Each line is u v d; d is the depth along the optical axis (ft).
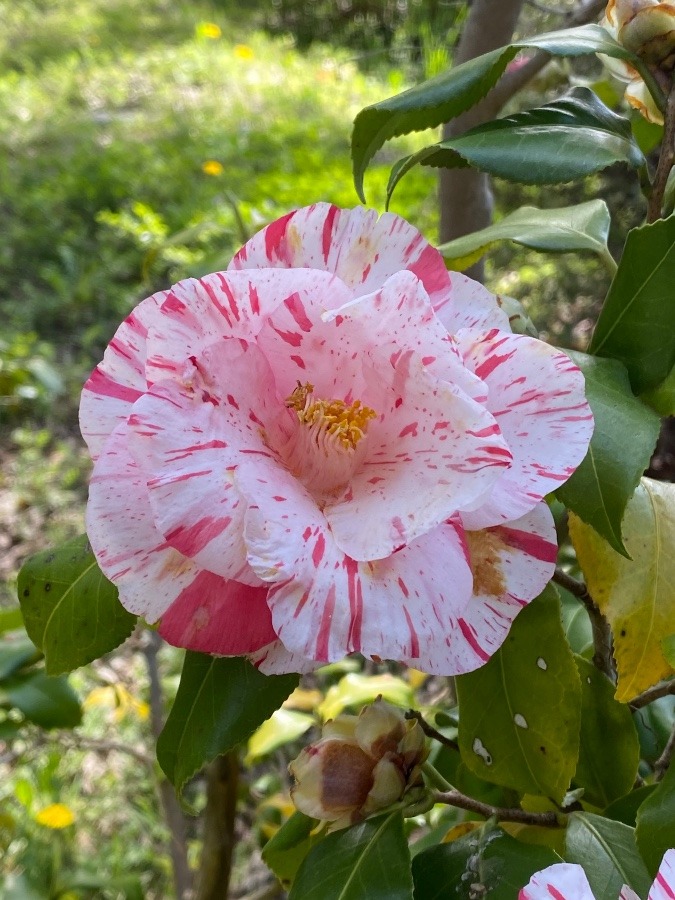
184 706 0.57
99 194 4.32
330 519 0.48
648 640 0.60
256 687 0.56
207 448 0.46
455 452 0.46
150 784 1.84
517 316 0.62
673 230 0.56
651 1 0.58
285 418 0.53
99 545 0.46
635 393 0.59
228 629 0.46
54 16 7.55
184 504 0.44
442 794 0.58
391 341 0.47
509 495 0.46
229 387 0.49
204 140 4.91
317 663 0.48
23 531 2.61
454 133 0.96
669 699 0.86
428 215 3.31
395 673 1.72
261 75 5.98
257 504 0.44
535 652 0.59
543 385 0.48
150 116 5.41
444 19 3.14
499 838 0.58
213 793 0.99
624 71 0.70
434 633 0.43
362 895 0.53
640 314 0.58
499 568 0.48
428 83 0.60
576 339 2.06
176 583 0.46
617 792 0.68
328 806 0.56
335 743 0.56
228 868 1.03
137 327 0.50
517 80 0.93
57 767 1.68
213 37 6.81
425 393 0.47
